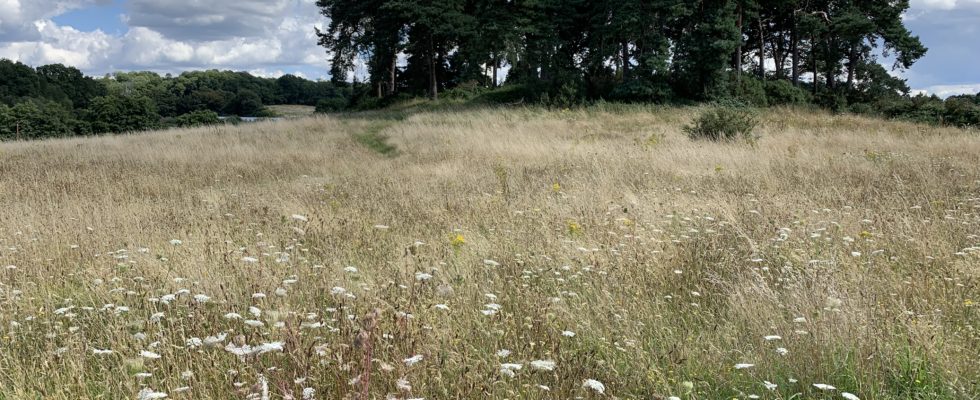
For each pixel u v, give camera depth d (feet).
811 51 148.46
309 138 77.05
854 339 11.68
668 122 81.97
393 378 9.95
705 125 61.26
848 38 134.51
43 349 12.57
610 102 123.65
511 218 25.12
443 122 87.56
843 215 23.88
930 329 12.01
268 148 66.03
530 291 15.20
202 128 98.07
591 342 12.73
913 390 10.71
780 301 14.33
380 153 62.95
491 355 11.44
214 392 10.36
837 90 144.56
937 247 18.33
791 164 39.86
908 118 101.60
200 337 12.07
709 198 28.12
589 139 61.62
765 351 11.80
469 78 166.30
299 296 14.83
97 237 22.82
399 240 22.17
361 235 22.58
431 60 156.04
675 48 123.85
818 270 16.01
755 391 10.86
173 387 10.40
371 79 177.17
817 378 10.93
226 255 18.11
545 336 12.48
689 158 43.62
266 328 12.25
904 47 137.39
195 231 23.04
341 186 37.63
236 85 362.12
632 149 50.42
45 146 75.05
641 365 11.32
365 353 9.87
